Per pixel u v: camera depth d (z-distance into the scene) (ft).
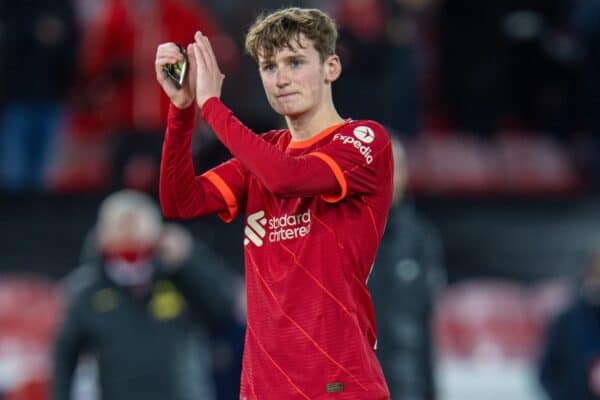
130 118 139.03
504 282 145.48
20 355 122.72
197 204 56.54
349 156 54.24
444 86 169.17
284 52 54.39
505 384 120.47
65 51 154.92
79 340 94.17
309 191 53.52
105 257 94.79
